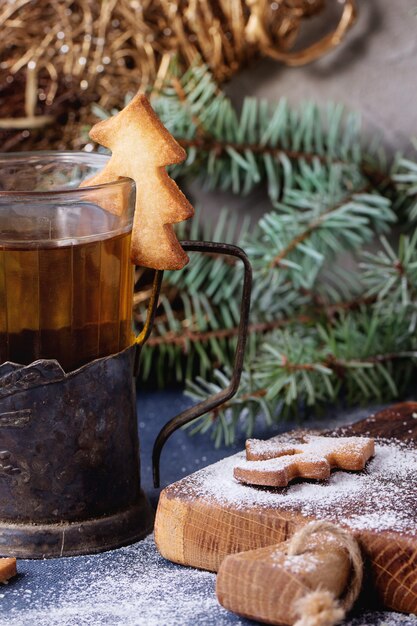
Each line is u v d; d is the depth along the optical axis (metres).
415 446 0.57
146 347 0.70
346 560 0.49
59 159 0.57
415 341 0.69
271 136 0.71
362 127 0.73
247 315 0.56
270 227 0.70
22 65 0.70
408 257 0.67
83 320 0.53
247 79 0.74
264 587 0.48
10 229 0.52
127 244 0.54
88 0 0.70
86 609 0.50
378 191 0.72
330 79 0.73
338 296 0.72
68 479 0.54
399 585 0.50
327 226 0.68
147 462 0.64
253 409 0.66
